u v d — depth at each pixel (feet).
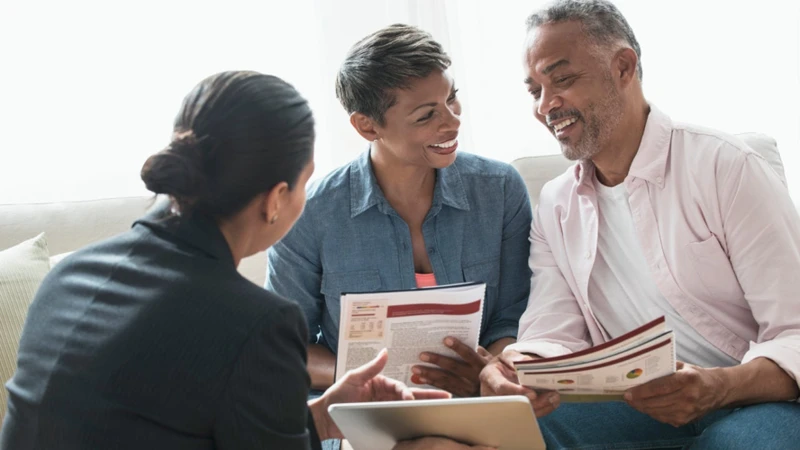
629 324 5.60
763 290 4.99
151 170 3.33
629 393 4.43
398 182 5.84
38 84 7.54
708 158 5.18
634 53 5.24
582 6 5.24
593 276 5.69
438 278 5.94
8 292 5.77
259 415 3.19
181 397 3.13
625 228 5.53
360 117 5.65
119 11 7.60
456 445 4.21
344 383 4.39
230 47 7.86
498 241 6.08
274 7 7.89
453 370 5.08
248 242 3.60
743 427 4.49
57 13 7.50
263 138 3.38
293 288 6.05
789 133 8.55
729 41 8.41
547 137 8.34
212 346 3.17
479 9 8.13
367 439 4.40
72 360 3.26
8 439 3.38
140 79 7.70
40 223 6.49
